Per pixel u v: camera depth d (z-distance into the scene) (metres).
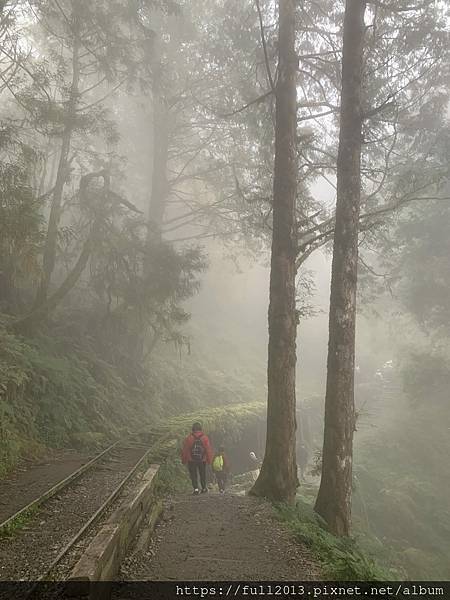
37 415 12.46
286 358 11.13
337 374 9.95
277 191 11.77
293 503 10.39
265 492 10.56
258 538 7.43
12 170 11.39
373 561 6.77
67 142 15.95
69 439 12.80
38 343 14.91
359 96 10.55
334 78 13.31
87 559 4.62
